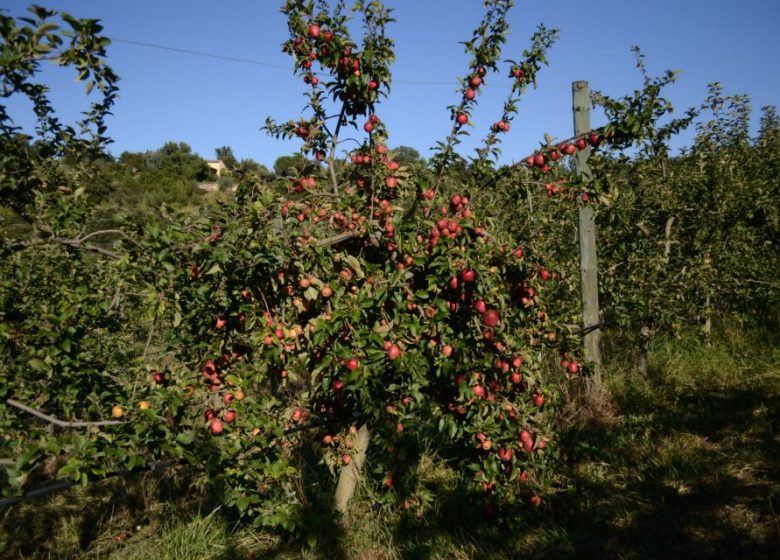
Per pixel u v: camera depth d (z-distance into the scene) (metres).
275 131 3.69
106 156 3.09
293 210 3.07
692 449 3.94
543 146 3.30
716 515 3.09
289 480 3.94
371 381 2.80
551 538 3.20
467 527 3.47
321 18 3.36
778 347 5.47
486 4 3.36
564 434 4.35
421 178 3.55
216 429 2.78
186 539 3.52
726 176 5.57
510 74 3.47
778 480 3.32
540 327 3.50
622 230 5.73
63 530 4.25
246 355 3.07
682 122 4.81
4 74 2.28
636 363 5.74
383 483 3.73
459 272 2.89
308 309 3.09
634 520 3.25
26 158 2.66
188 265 2.68
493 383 3.14
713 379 5.22
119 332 4.20
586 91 5.14
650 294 5.29
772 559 2.64
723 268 5.54
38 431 2.48
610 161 3.60
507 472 3.29
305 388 5.12
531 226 3.64
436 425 4.92
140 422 2.57
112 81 2.54
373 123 3.45
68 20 2.31
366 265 3.01
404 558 3.25
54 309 2.75
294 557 3.37
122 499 4.73
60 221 2.59
